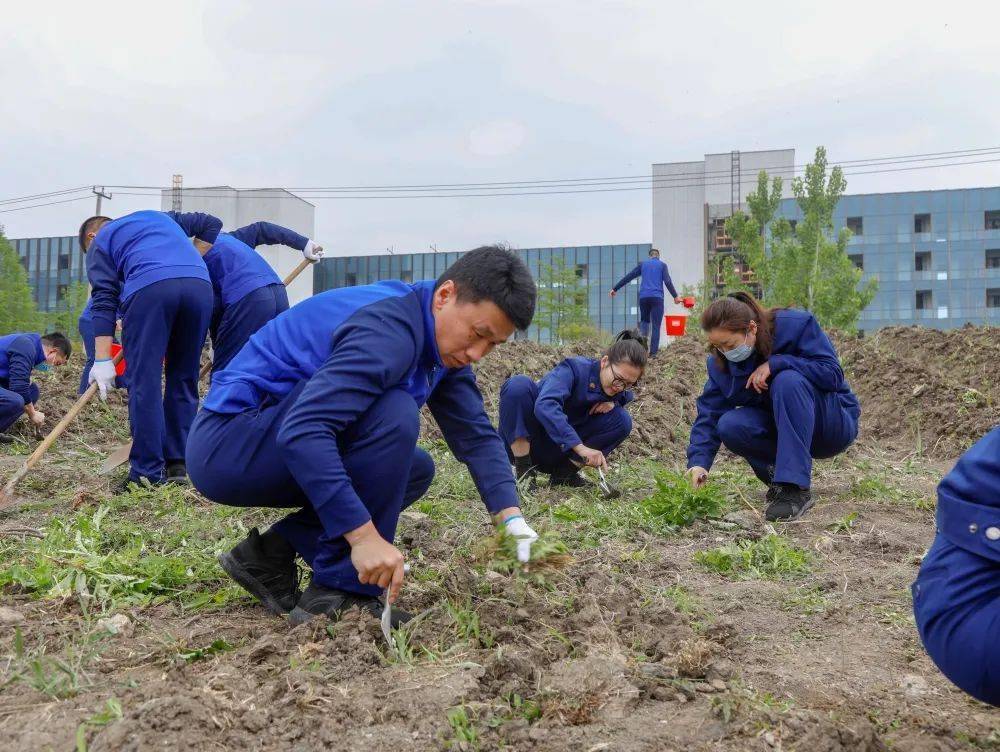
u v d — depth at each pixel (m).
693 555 3.61
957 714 2.19
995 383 8.20
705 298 30.70
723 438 4.55
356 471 2.38
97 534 3.53
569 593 2.83
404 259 70.44
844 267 26.22
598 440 5.15
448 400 2.72
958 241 52.84
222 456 2.46
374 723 1.96
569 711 2.06
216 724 1.88
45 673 2.21
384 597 2.52
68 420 4.43
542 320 28.44
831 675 2.43
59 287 74.00
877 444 7.31
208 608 2.80
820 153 26.52
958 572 1.82
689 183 57.16
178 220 5.09
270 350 2.50
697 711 2.11
